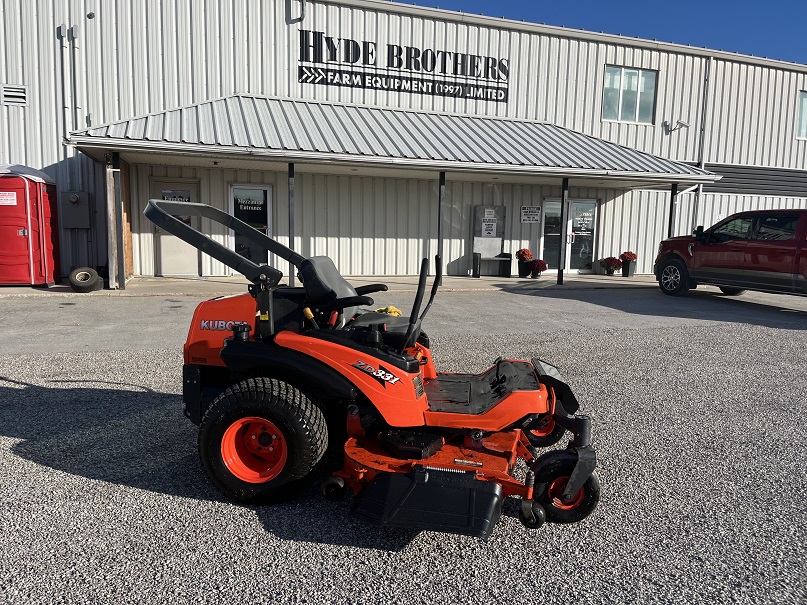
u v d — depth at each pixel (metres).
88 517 3.21
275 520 3.24
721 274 11.81
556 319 9.54
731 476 3.87
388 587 2.67
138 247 13.75
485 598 2.61
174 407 4.99
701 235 12.26
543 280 15.23
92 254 13.39
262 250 14.51
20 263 11.31
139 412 4.86
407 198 15.48
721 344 7.83
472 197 16.02
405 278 14.98
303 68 14.29
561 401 4.03
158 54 13.32
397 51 15.01
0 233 11.16
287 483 3.32
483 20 15.46
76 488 3.53
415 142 12.97
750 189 18.77
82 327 8.16
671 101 17.56
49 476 3.68
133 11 13.09
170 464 3.90
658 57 17.23
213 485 3.53
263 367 3.44
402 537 3.10
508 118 16.09
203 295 11.16
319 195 14.74
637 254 17.80
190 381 3.89
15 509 3.27
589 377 6.15
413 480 3.04
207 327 3.84
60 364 6.27
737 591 2.68
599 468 3.96
